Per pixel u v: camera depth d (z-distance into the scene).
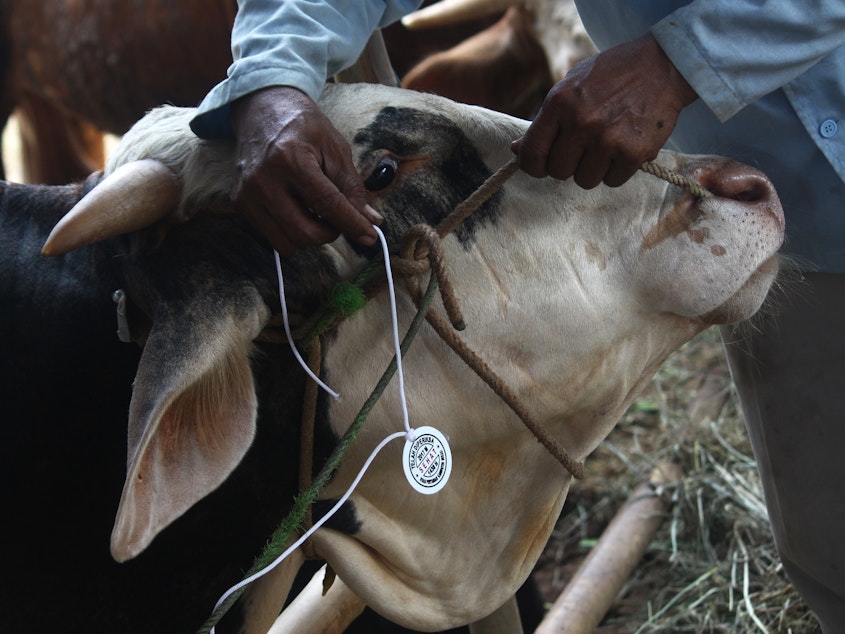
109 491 1.95
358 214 1.69
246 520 1.97
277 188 1.68
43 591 1.99
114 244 1.93
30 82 5.91
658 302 1.96
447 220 1.86
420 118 1.91
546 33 4.20
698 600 3.29
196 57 5.22
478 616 2.18
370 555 2.06
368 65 2.26
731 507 3.61
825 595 2.36
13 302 2.01
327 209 1.68
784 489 2.29
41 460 1.96
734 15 1.74
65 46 5.56
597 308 1.94
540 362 1.95
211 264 1.81
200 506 1.94
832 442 2.19
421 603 2.11
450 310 1.79
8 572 1.99
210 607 2.01
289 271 1.84
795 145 2.00
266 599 2.09
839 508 2.22
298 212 1.69
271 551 1.72
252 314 1.81
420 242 1.84
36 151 6.44
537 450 2.06
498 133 1.93
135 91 5.46
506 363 1.94
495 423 1.98
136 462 1.60
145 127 1.93
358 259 1.87
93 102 5.67
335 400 1.93
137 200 1.78
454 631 2.75
